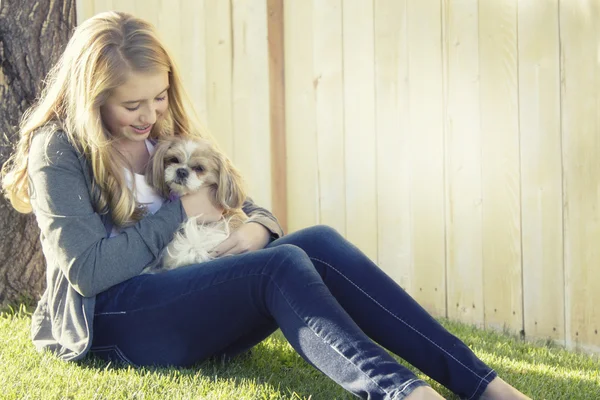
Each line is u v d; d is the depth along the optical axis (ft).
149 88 7.98
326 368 6.63
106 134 8.27
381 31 12.67
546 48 11.23
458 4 11.99
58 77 8.21
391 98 12.66
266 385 7.43
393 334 7.49
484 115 11.86
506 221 11.76
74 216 7.52
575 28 10.96
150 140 9.74
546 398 7.84
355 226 13.12
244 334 8.01
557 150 11.23
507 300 11.82
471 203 12.07
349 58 12.97
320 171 13.35
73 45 8.02
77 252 7.40
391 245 12.84
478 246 12.05
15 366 7.88
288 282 6.96
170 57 8.50
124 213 8.05
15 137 11.62
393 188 12.76
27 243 11.75
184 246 8.66
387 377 6.37
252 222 8.99
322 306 6.77
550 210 11.34
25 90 11.81
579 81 10.96
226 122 13.74
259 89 13.43
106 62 7.70
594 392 8.11
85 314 7.54
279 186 13.53
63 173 7.69
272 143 13.44
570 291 11.22
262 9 13.29
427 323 7.45
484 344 10.37
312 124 13.35
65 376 7.52
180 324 7.53
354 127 13.01
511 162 11.66
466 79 12.00
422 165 12.48
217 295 7.33
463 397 7.27
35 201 7.75
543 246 11.44
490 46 11.74
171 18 13.92
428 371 7.39
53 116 8.27
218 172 9.60
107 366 7.80
